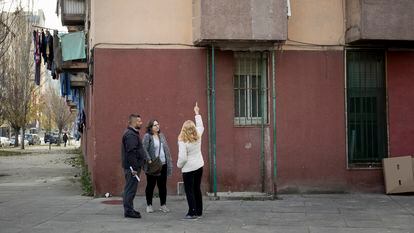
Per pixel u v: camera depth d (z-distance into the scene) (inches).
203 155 509.0
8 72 1644.9
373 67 530.6
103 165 503.5
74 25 741.3
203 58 510.6
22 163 1080.8
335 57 522.0
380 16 488.1
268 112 517.0
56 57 599.2
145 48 507.8
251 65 523.2
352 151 525.3
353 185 520.4
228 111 512.1
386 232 346.0
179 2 510.9
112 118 504.1
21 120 1876.2
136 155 397.1
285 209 437.1
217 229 356.5
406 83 528.4
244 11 479.5
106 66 504.4
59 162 1105.4
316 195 510.0
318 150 518.0
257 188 512.4
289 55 518.3
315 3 522.0
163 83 507.8
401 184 506.3
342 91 521.7
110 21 506.0
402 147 526.6
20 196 530.3
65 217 401.1
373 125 528.7
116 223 376.8
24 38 1571.1
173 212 422.9
